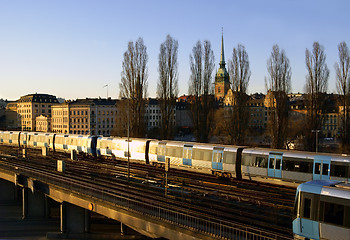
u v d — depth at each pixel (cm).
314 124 5228
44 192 3378
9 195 5072
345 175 2341
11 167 4006
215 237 1744
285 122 5288
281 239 1661
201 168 3375
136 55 5759
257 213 2144
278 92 5272
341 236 1469
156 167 3953
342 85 5197
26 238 3369
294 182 2656
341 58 5197
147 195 2580
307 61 5288
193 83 5578
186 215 1903
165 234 2022
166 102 5606
